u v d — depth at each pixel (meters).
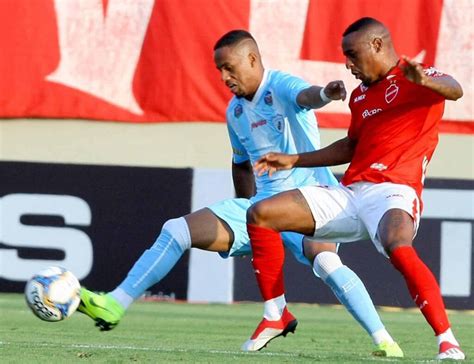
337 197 17.67
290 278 37.66
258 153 21.23
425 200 36.88
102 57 40.38
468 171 40.31
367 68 17.47
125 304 18.98
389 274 37.25
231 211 20.22
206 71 40.03
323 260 18.67
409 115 17.31
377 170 17.36
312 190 17.88
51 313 17.98
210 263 37.69
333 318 33.41
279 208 17.80
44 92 40.50
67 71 40.50
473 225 36.91
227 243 20.14
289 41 39.50
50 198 37.94
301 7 39.50
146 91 40.28
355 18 39.31
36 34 40.44
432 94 17.11
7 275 37.91
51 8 40.34
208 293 37.69
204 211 20.11
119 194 37.88
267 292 18.80
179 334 25.48
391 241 16.47
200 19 39.84
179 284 37.75
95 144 40.91
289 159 18.09
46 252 37.97
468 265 36.84
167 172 37.75
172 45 39.97
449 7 39.31
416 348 22.52
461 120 40.03
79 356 16.16
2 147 41.03
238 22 39.53
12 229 37.88
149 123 40.59
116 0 40.28
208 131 40.50
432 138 17.45
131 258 37.88
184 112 40.12
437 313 16.16
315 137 20.92
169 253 19.55
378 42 17.41
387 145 17.36
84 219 37.97
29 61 40.44
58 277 18.03
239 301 37.66
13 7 40.38
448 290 36.94
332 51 39.50
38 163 37.97
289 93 20.28
